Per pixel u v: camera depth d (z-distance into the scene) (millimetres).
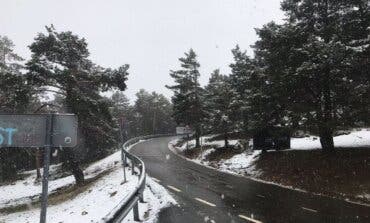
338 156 21812
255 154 31297
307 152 24875
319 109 21016
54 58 30078
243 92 36531
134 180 21984
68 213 18953
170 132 110250
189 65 47219
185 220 12680
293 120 22125
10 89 30203
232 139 47594
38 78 27859
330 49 18906
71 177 38438
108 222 8188
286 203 15875
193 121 46344
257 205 15422
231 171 28469
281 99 22484
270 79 22859
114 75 30219
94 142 34844
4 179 45188
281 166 24375
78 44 31266
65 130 7207
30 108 44125
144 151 48031
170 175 26172
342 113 20734
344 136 28312
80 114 29500
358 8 21781
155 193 18312
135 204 12070
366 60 19547
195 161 37531
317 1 22359
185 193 18484
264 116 24500
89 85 31141
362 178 18469
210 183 22188
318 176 20562
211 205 15391
